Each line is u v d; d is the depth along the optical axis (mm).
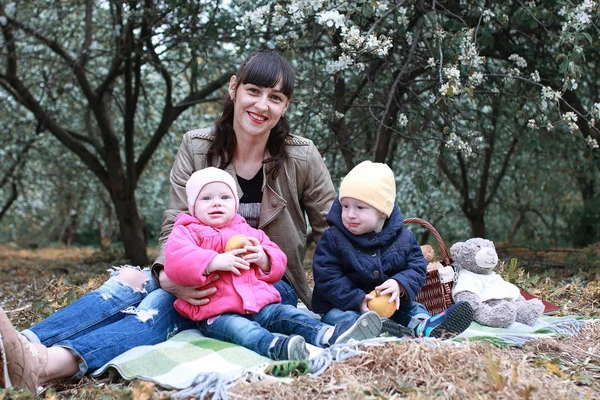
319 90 5391
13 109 9180
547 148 6512
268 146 3420
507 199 9805
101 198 13266
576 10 4508
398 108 5934
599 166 6270
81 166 11000
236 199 3098
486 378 2283
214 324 2820
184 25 6324
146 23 6812
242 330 2705
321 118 5406
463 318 2875
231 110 3406
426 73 5938
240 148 3377
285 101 3305
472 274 3559
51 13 7684
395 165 8805
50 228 16562
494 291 3484
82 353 2596
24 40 7719
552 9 5398
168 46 7227
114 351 2678
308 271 5465
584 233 8453
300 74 6250
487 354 2373
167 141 9891
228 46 6680
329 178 3580
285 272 3408
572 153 7902
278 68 3236
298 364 2443
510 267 4523
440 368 2416
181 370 2463
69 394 2488
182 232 2928
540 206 10430
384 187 3076
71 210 15266
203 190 3018
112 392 2334
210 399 2281
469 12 5449
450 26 5336
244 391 2270
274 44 5789
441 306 3428
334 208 3217
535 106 5645
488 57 6148
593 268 5758
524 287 4453
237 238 2930
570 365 2725
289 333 2857
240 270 2910
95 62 8953
